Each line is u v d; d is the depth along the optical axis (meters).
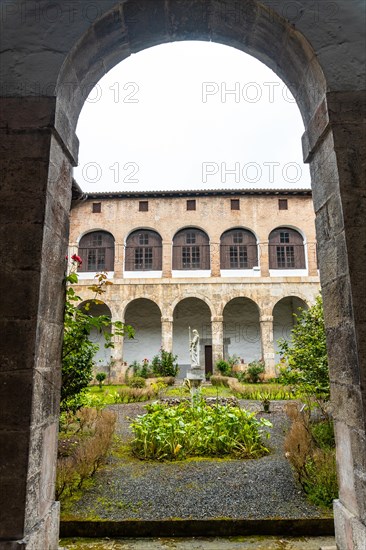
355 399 3.07
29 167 3.23
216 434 7.27
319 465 5.46
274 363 24.20
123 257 25.44
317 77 3.60
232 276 25.34
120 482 5.75
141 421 7.66
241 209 25.98
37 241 3.11
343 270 3.24
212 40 4.39
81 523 4.41
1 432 2.84
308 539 4.27
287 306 27.19
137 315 26.78
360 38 3.52
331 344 3.55
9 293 3.03
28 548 2.69
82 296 24.67
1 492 2.76
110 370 23.77
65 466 5.80
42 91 3.38
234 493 5.29
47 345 3.21
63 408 6.88
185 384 16.94
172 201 26.12
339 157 3.31
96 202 26.14
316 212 3.84
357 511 3.09
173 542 4.24
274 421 10.60
